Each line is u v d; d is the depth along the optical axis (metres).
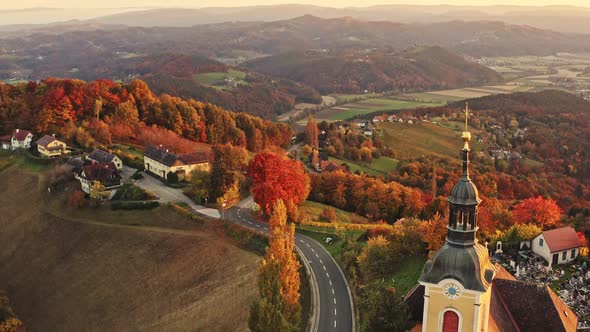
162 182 166.88
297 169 143.88
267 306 77.62
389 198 158.25
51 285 123.38
